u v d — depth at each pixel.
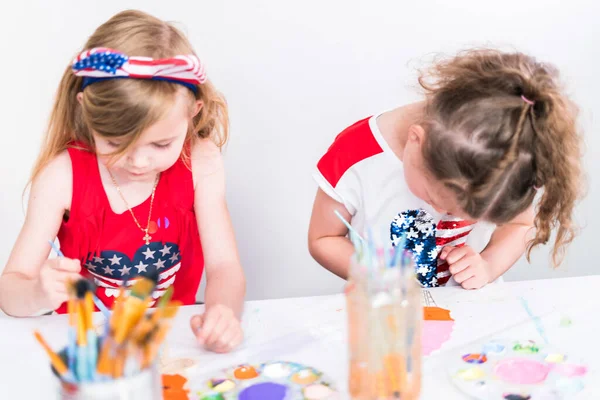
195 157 1.09
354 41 1.55
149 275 0.59
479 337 0.78
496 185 0.80
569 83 1.59
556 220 0.93
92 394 0.51
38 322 0.84
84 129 1.02
